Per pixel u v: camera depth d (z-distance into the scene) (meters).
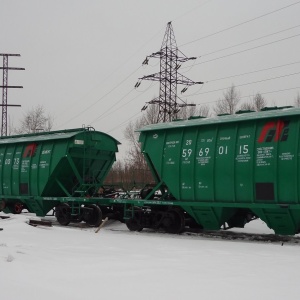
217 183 15.65
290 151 13.83
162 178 17.36
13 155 23.41
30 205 22.48
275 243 14.64
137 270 8.98
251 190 14.67
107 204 19.66
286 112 14.14
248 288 7.60
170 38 42.34
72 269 8.91
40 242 12.79
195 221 17.66
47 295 6.75
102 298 6.85
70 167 21.09
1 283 7.29
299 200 13.59
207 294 7.20
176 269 9.16
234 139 15.35
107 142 22.22
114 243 13.32
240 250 12.06
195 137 16.53
